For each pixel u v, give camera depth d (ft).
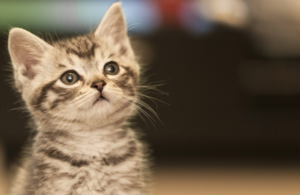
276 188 2.37
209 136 2.67
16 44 1.64
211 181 2.46
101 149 1.63
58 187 1.58
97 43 1.69
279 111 2.68
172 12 2.58
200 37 2.61
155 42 2.56
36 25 2.35
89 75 1.62
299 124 2.68
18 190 1.66
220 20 2.62
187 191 2.34
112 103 1.62
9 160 2.46
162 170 2.62
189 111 2.64
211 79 2.64
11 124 2.49
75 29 2.33
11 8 2.41
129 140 1.67
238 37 2.63
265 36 2.64
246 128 2.68
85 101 1.60
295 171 2.62
